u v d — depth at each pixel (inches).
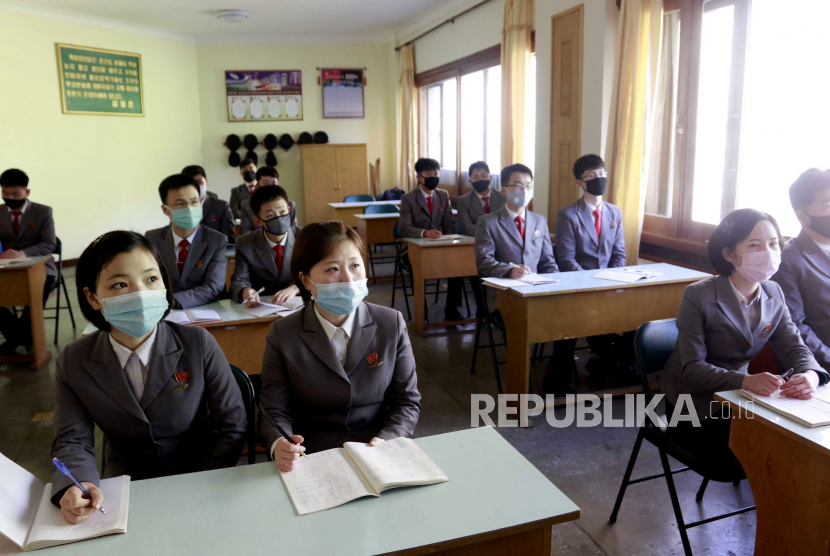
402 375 69.9
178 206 116.7
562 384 134.3
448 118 339.0
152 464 62.1
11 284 156.1
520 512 46.8
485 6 275.3
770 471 64.6
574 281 124.2
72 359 58.7
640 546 83.7
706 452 75.5
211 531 44.9
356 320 67.9
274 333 67.2
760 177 141.6
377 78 410.3
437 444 58.4
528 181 144.9
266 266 126.2
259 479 52.6
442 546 43.3
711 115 153.9
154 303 56.9
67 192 308.5
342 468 53.6
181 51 371.6
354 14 328.8
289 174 409.1
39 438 121.7
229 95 391.9
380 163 421.7
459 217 208.7
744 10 141.0
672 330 87.4
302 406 68.2
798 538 62.4
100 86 320.5
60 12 298.4
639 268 137.6
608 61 181.9
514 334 122.7
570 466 105.9
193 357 62.3
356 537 43.8
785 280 95.3
